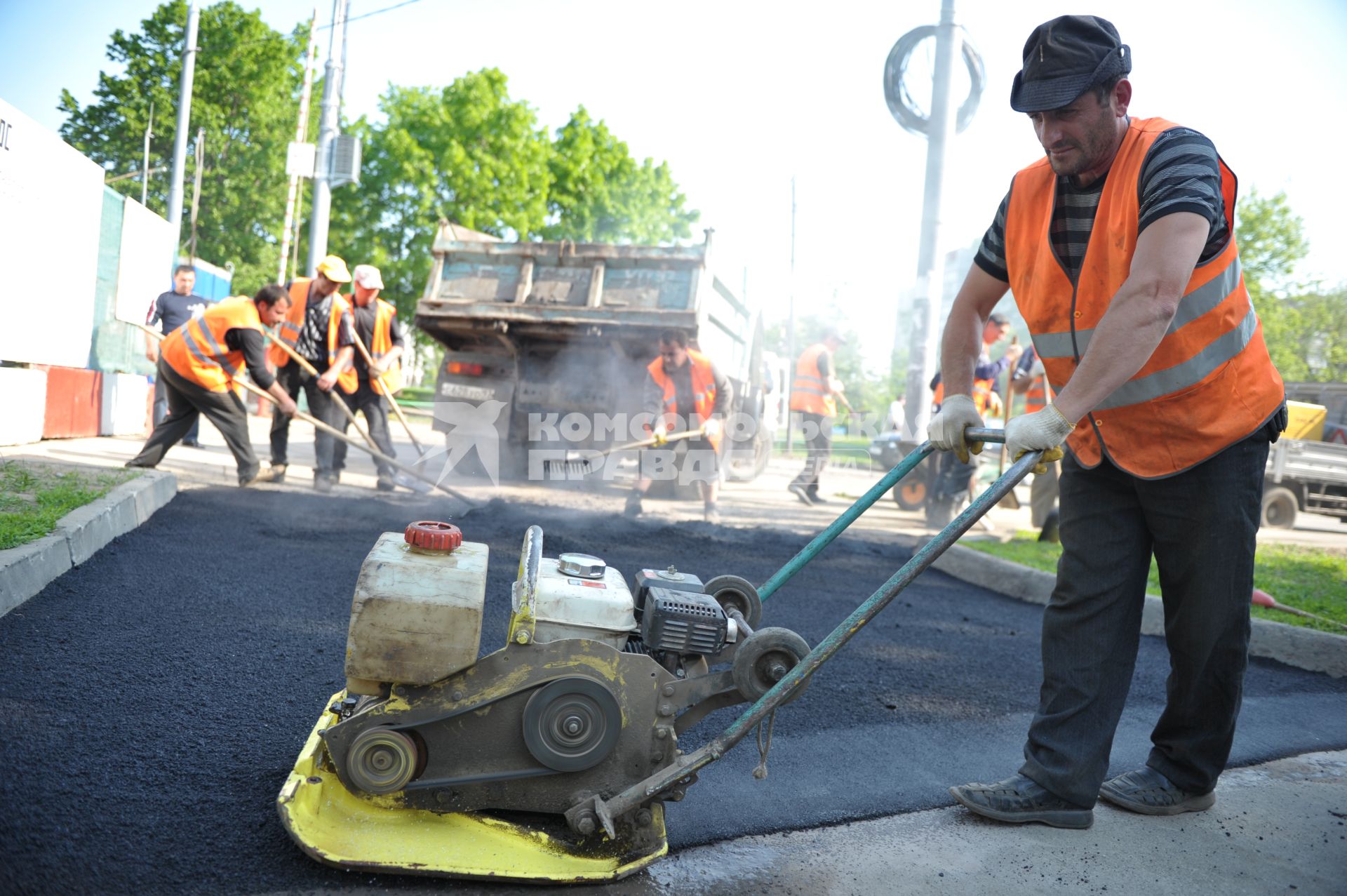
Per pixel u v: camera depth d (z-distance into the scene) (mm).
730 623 2154
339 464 7871
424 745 1984
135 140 24422
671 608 2061
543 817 2088
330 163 16688
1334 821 2527
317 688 2934
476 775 1986
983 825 2385
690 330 8883
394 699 1959
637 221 31562
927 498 8484
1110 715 2432
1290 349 24188
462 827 1991
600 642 1995
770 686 2045
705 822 2287
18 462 6133
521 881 1865
